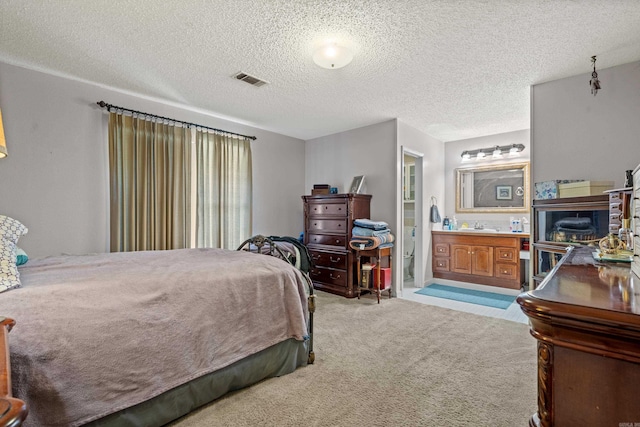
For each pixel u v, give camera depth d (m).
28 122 2.65
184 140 3.61
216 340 1.65
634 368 0.58
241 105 3.54
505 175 4.61
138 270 1.74
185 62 2.55
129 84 2.97
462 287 4.61
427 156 4.75
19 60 2.51
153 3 1.81
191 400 1.56
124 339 1.31
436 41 2.21
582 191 2.37
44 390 1.08
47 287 1.35
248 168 4.27
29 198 2.65
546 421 0.67
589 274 1.04
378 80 2.86
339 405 1.67
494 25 2.01
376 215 4.26
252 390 1.81
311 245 4.49
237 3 1.81
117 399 1.27
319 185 4.62
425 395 1.76
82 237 2.93
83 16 1.94
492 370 2.06
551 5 1.80
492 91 3.10
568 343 0.65
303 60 2.51
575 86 2.72
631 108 2.47
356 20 1.97
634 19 1.93
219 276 1.77
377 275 3.79
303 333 2.02
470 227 4.92
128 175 3.14
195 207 3.72
